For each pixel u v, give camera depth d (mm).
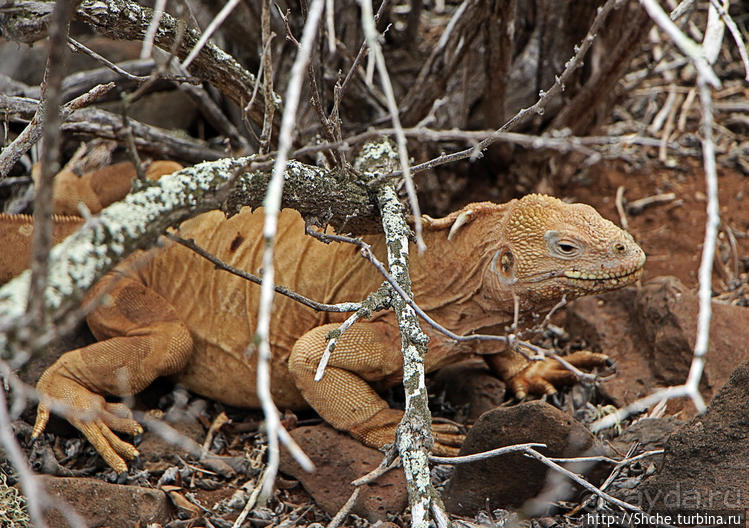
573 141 9016
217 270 8656
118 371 8234
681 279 10844
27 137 6809
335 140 7246
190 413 8883
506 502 7438
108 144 11117
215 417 9016
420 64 11289
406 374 6141
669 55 14016
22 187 10844
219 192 5723
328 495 7789
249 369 8594
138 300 8688
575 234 7480
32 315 4484
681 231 11602
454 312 8227
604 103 11672
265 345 4160
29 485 4285
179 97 12055
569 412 8945
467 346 8352
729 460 6527
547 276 7570
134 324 8594
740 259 11141
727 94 13797
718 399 6754
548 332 10141
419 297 8250
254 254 8586
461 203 11773
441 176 11680
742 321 9164
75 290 5008
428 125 10805
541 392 9117
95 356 8219
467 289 8109
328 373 7992
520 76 11023
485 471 7348
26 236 8930
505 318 8141
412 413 5977
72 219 9086
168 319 8648
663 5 12836
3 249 8844
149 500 7402
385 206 7230
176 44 5582
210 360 8742
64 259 5078
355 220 7562
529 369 9219
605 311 10062
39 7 7797
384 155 8750
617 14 10516
